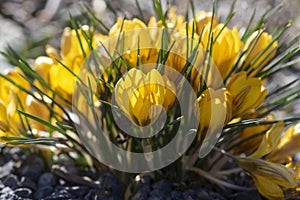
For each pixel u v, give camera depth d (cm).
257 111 51
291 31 78
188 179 51
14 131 49
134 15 77
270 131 47
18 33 81
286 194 48
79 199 50
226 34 47
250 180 52
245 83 46
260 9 83
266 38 50
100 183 52
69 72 48
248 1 85
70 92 49
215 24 50
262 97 46
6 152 58
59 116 50
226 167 55
